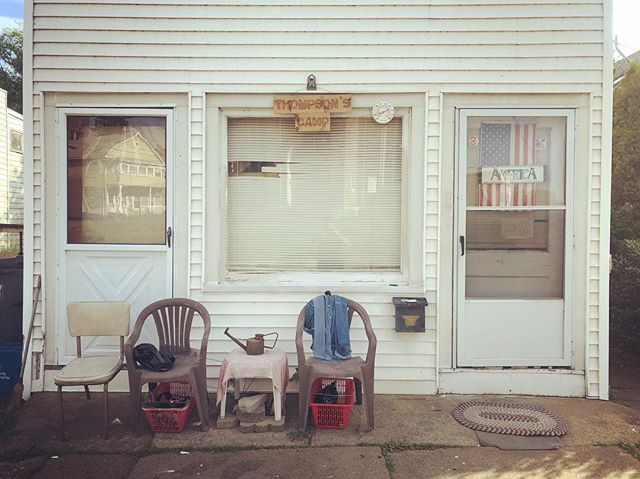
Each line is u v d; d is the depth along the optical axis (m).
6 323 4.58
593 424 3.81
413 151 4.32
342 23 4.29
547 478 3.15
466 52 4.28
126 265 4.38
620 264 5.68
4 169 12.24
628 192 6.35
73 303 3.98
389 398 4.25
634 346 5.45
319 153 4.44
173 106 4.32
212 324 4.33
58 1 4.27
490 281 4.39
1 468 3.24
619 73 8.47
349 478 3.14
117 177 4.41
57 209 4.34
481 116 4.33
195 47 4.30
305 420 3.66
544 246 4.38
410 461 3.32
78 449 3.46
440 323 4.34
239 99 4.32
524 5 4.27
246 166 4.45
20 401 4.09
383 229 4.46
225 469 3.24
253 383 4.23
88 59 4.29
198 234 4.32
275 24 4.29
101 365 3.72
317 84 4.30
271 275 4.44
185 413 3.66
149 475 3.17
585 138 4.30
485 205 4.37
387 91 4.29
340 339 3.92
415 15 4.27
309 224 4.47
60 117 4.32
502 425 3.74
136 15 4.28
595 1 4.24
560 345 4.35
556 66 4.27
